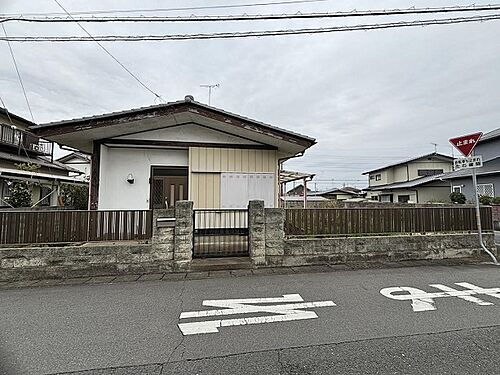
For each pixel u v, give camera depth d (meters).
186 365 2.52
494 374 2.34
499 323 3.32
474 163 6.80
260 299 4.13
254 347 2.81
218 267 5.66
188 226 5.61
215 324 3.33
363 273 5.48
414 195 24.39
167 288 4.64
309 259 6.02
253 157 8.58
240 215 7.00
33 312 3.72
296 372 2.39
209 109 7.47
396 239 6.38
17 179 13.59
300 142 7.96
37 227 5.32
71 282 5.01
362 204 17.00
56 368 2.49
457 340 2.92
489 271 5.64
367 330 3.15
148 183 8.47
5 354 2.71
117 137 8.12
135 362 2.58
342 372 2.38
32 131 7.05
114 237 5.55
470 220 6.95
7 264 5.14
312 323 3.34
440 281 4.97
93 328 3.25
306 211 6.18
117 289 4.61
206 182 8.33
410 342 2.88
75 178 19.39
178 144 8.31
